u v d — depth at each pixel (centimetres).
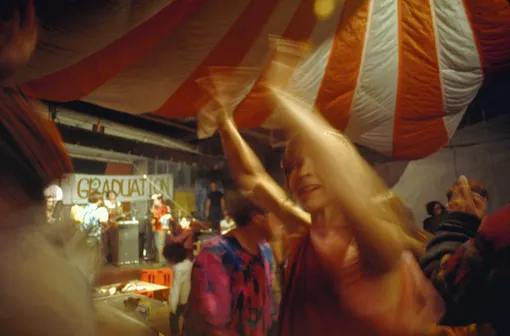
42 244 44
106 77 314
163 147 671
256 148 806
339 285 82
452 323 80
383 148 525
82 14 230
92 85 317
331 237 86
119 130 640
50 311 40
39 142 48
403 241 90
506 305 72
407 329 77
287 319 94
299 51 222
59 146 52
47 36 237
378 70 395
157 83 332
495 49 385
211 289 149
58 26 234
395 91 429
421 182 760
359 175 90
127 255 764
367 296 80
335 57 371
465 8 356
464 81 428
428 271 86
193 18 292
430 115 466
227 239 160
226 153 143
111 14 236
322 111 410
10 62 47
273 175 815
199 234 746
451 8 356
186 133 788
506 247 70
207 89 145
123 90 332
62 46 249
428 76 412
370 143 512
